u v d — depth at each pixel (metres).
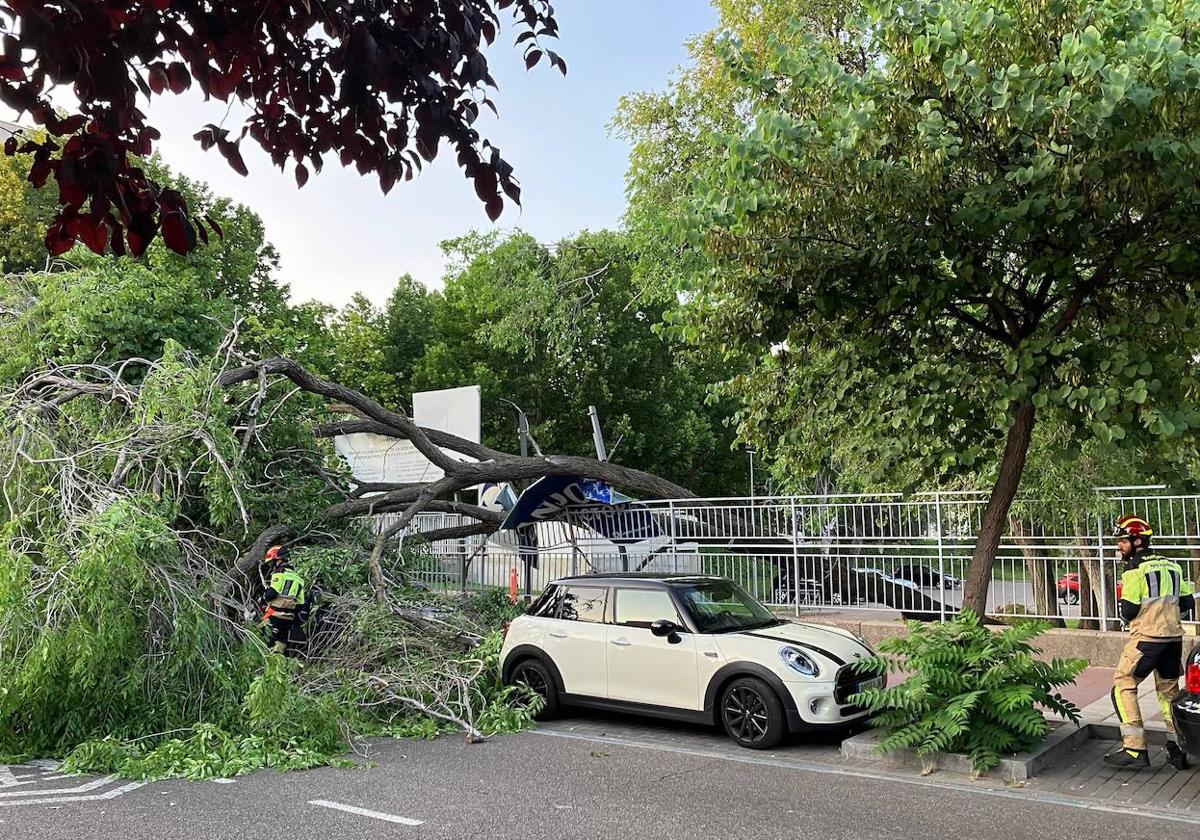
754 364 10.67
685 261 16.23
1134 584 7.66
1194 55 6.73
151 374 10.48
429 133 3.36
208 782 7.53
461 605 13.20
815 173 7.86
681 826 6.27
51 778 7.69
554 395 37.62
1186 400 7.59
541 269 25.14
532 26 3.54
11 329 12.35
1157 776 7.47
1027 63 7.34
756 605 9.98
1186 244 7.53
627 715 10.41
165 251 15.38
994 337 8.87
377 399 40.38
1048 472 12.88
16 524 8.38
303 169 3.57
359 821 6.43
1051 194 7.46
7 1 2.44
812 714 8.32
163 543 8.50
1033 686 7.70
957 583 12.81
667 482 16.58
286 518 12.98
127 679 8.28
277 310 31.42
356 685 9.95
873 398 8.80
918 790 7.20
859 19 8.25
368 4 3.27
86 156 2.90
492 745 8.98
